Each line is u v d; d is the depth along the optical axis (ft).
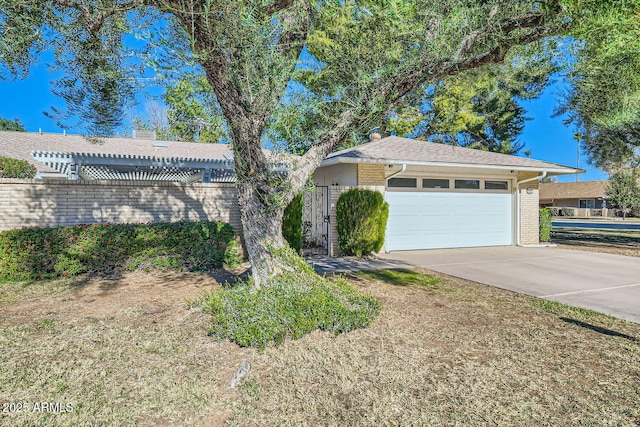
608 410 9.05
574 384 10.33
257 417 8.68
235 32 11.76
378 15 13.38
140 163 37.22
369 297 15.87
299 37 15.08
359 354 11.98
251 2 11.63
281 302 13.55
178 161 38.81
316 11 14.80
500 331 14.25
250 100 13.26
